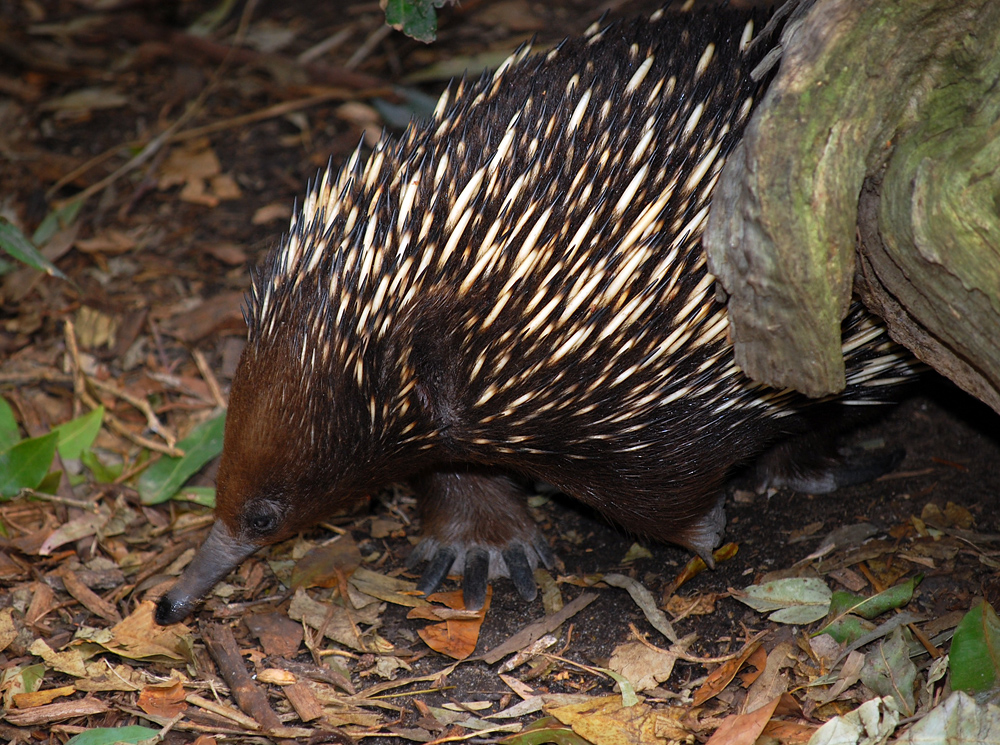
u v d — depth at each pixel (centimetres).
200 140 1115
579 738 523
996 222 427
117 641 612
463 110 557
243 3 1325
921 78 433
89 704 573
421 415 565
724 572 647
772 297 448
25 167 1091
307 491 554
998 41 420
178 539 716
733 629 597
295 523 570
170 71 1220
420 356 546
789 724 519
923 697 515
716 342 553
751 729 505
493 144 532
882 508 671
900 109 438
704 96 539
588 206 522
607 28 590
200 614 651
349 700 577
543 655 600
